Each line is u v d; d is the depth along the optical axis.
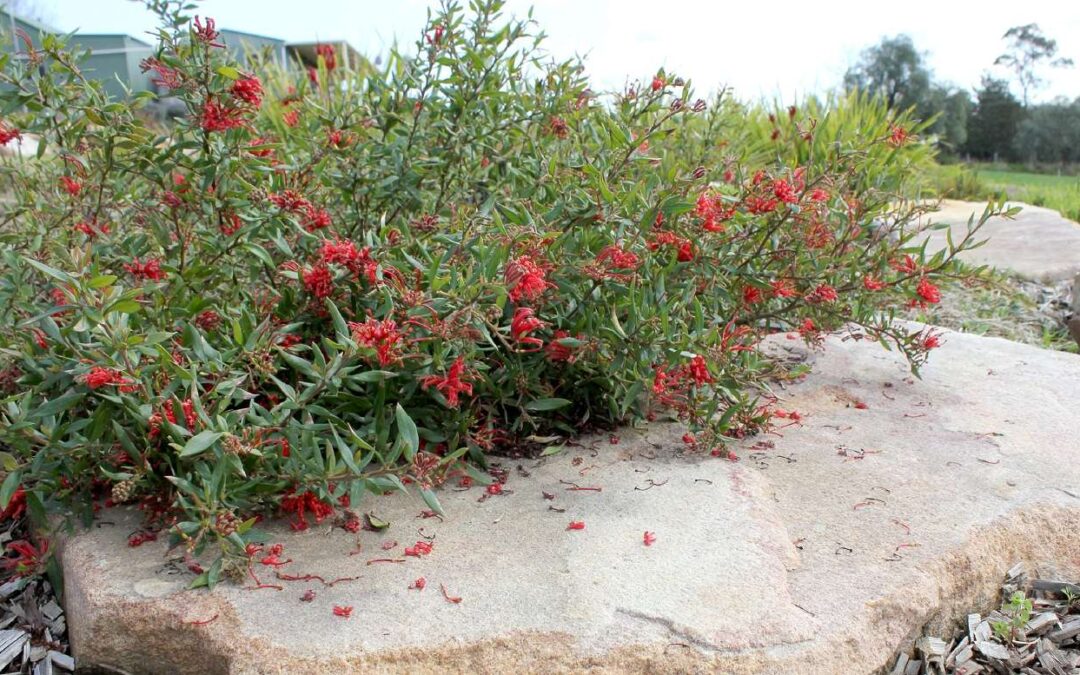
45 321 2.51
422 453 2.56
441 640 2.16
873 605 2.39
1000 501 2.99
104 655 2.31
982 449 3.41
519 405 3.21
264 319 2.96
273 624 2.22
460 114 3.83
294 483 2.58
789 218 3.88
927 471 3.20
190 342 2.75
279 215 3.05
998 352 4.69
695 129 5.86
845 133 7.54
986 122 21.78
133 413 2.45
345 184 3.68
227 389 2.54
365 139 3.81
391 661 2.11
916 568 2.56
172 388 2.47
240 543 2.33
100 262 3.25
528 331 2.70
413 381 2.92
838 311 4.19
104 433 2.64
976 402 3.92
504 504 2.87
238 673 2.09
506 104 3.95
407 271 2.92
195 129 3.06
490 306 2.62
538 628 2.21
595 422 3.55
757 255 3.79
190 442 2.24
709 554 2.55
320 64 5.80
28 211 3.80
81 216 3.54
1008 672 2.49
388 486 2.47
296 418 2.85
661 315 3.00
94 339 2.60
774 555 2.57
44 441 2.49
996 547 2.77
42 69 3.27
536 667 2.14
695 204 3.29
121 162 3.27
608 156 3.65
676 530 2.69
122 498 2.41
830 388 4.08
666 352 3.03
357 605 2.29
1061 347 5.68
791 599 2.38
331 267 2.90
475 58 3.63
